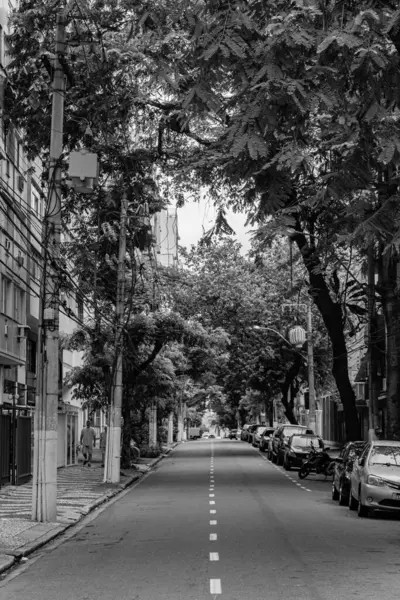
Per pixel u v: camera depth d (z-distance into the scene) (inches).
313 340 1911.9
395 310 1121.4
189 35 408.8
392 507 735.7
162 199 1019.9
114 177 936.3
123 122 840.3
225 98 411.2
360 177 450.9
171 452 2516.0
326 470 1332.4
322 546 565.0
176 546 572.7
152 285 1439.5
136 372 1476.4
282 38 385.4
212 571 466.9
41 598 404.5
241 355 2017.7
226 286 1729.8
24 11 791.1
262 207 459.8
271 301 1819.6
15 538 605.3
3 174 1141.7
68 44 756.6
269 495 1021.2
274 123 398.9
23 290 1284.4
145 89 796.6
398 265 967.6
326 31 393.7
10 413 1151.6
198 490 1110.4
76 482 1203.2
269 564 488.4
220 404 5196.9
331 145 476.4
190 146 975.0
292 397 2273.6
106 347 1400.1
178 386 1731.1
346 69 394.3
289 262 864.3
